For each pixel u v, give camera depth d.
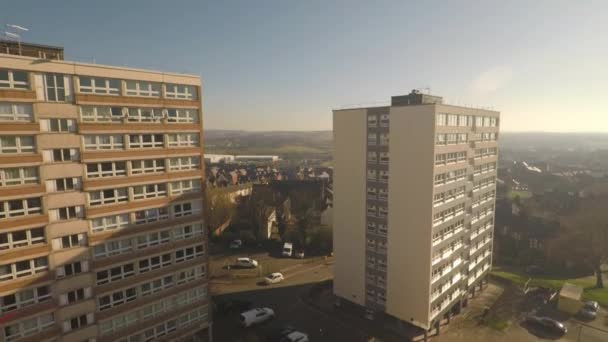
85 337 35.47
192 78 40.22
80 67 32.91
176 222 40.44
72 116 32.94
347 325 51.66
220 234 95.56
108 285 36.41
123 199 36.75
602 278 72.00
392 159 46.72
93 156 34.28
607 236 70.44
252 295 62.06
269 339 48.12
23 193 30.78
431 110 42.56
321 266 75.88
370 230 50.59
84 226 34.50
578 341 48.59
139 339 39.16
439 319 49.25
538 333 50.41
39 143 31.38
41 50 35.16
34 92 30.70
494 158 61.31
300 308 57.22
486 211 61.47
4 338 31.16
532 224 92.88
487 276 66.44
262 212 98.38
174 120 39.47
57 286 33.44
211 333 45.25
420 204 44.88
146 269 38.88
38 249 31.88
